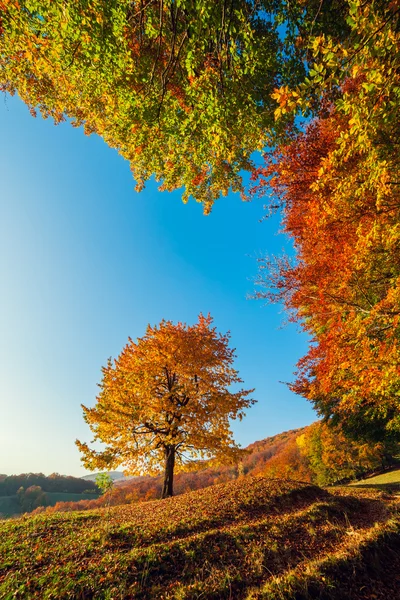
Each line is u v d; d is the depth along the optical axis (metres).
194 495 11.14
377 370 6.20
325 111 6.06
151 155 7.42
